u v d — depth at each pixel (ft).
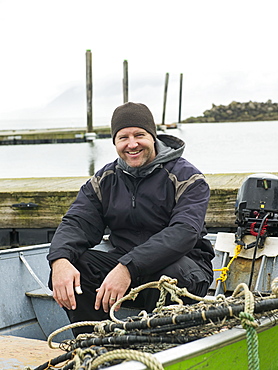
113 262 9.09
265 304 4.98
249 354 4.63
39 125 247.50
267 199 11.46
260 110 214.90
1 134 98.78
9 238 20.53
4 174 47.88
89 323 5.82
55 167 52.85
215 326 5.04
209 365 4.59
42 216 19.65
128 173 9.09
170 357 4.10
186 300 8.44
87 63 90.27
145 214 8.99
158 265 7.99
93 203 9.39
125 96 95.96
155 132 9.12
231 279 11.56
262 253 11.27
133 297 5.99
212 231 17.98
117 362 4.46
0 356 7.77
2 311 10.98
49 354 7.89
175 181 8.89
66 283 7.97
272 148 64.90
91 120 92.43
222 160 49.70
